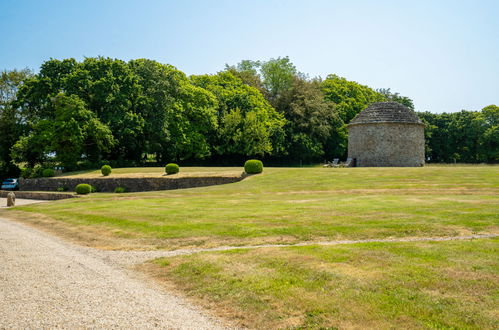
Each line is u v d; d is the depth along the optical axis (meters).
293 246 9.20
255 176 29.25
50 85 43.31
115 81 43.75
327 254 8.20
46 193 32.84
